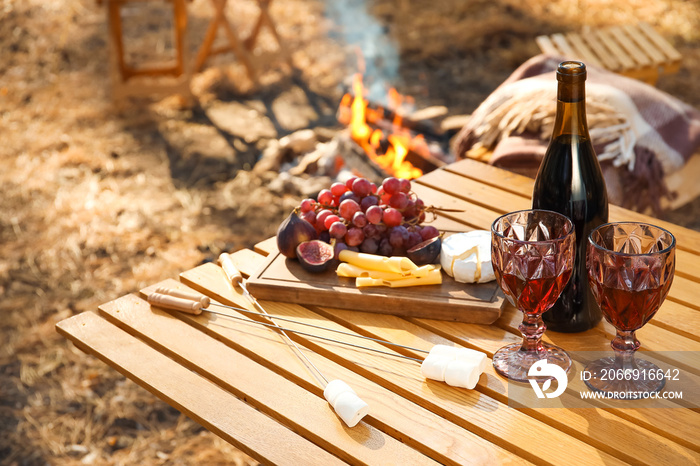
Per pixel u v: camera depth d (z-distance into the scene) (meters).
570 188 1.12
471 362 1.07
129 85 4.62
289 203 3.67
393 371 1.13
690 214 3.37
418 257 1.32
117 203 3.72
